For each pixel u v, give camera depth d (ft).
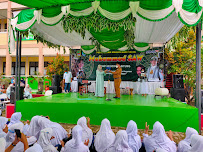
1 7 49.47
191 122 15.49
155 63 33.42
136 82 33.91
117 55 35.32
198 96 15.49
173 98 24.64
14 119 11.30
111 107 17.24
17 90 20.30
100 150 9.14
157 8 13.51
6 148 7.32
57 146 9.44
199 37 15.48
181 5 12.99
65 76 33.63
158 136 8.49
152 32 23.90
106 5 14.23
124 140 7.57
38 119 10.34
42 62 53.01
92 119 17.67
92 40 29.71
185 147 8.14
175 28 21.34
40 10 16.25
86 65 36.63
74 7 14.92
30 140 9.02
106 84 35.32
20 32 19.20
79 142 7.53
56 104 18.67
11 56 53.98
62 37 27.30
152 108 16.25
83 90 33.73
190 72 28.91
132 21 14.07
